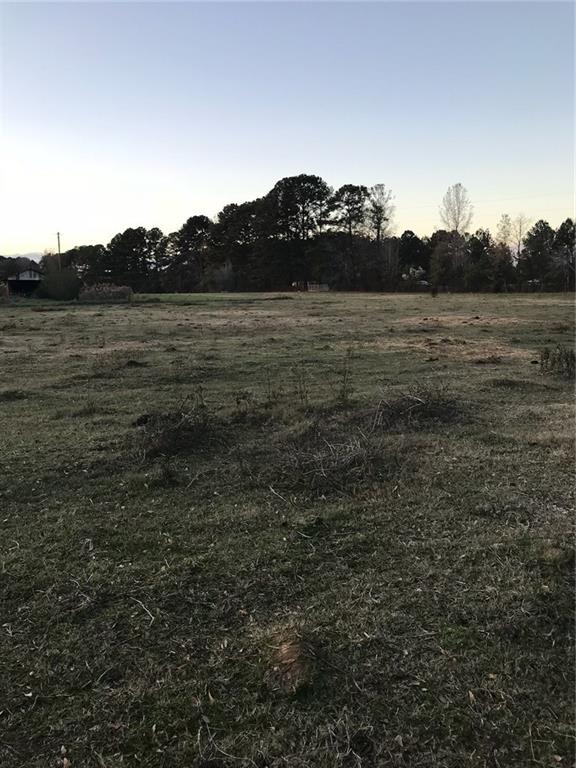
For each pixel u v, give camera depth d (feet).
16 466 18.11
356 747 7.50
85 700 8.34
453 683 8.54
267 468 17.49
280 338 56.90
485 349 47.32
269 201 241.14
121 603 10.69
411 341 53.26
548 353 35.47
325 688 8.46
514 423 22.80
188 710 8.13
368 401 26.21
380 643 9.43
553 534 13.08
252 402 26.50
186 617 10.26
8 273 221.05
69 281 145.89
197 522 13.98
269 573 11.61
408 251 251.60
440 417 23.32
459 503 14.84
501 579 11.23
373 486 15.93
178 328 68.64
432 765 7.25
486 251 212.43
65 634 9.82
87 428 22.82
